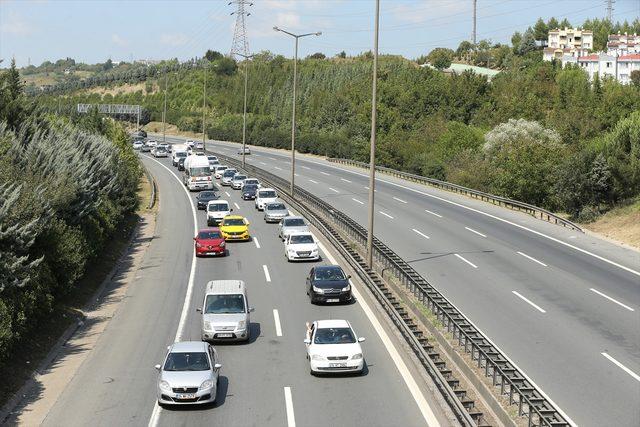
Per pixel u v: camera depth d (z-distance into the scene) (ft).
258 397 67.05
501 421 60.34
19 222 87.30
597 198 180.96
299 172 291.99
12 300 79.66
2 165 99.14
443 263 127.75
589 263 126.82
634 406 64.13
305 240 137.08
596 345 82.43
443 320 87.66
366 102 415.64
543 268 123.24
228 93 607.78
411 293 105.29
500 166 237.66
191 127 568.41
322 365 71.72
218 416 62.13
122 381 72.64
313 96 480.23
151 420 61.52
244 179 250.78
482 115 395.75
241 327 84.53
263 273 125.18
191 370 65.98
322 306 102.94
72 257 103.30
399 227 165.27
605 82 447.01
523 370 73.97
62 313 98.27
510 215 180.86
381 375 73.10
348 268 127.24
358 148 344.49
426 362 71.72
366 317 96.32
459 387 65.51
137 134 513.86
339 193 226.38
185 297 109.60
